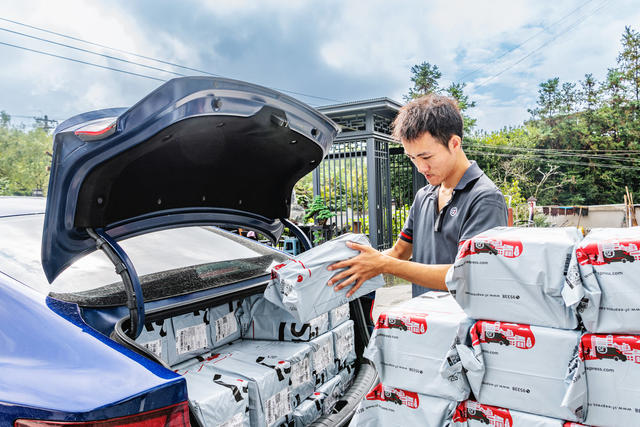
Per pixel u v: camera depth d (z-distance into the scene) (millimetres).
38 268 1569
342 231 8383
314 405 1807
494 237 1198
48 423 1026
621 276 1030
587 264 1057
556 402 1107
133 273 1396
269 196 2215
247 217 2240
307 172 2094
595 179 41281
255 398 1539
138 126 1302
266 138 1729
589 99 48688
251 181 2051
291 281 1600
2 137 37312
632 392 1022
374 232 7871
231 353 1819
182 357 1725
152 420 1042
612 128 43062
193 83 1332
